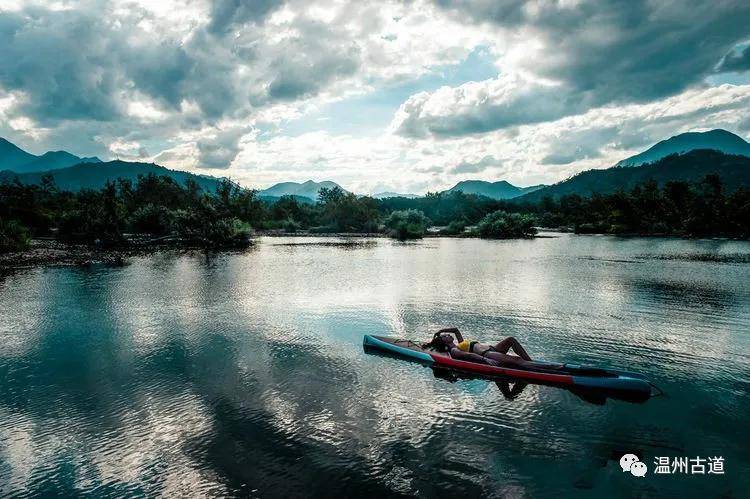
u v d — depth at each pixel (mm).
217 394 10008
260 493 6422
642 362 12047
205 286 24578
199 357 12609
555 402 9508
